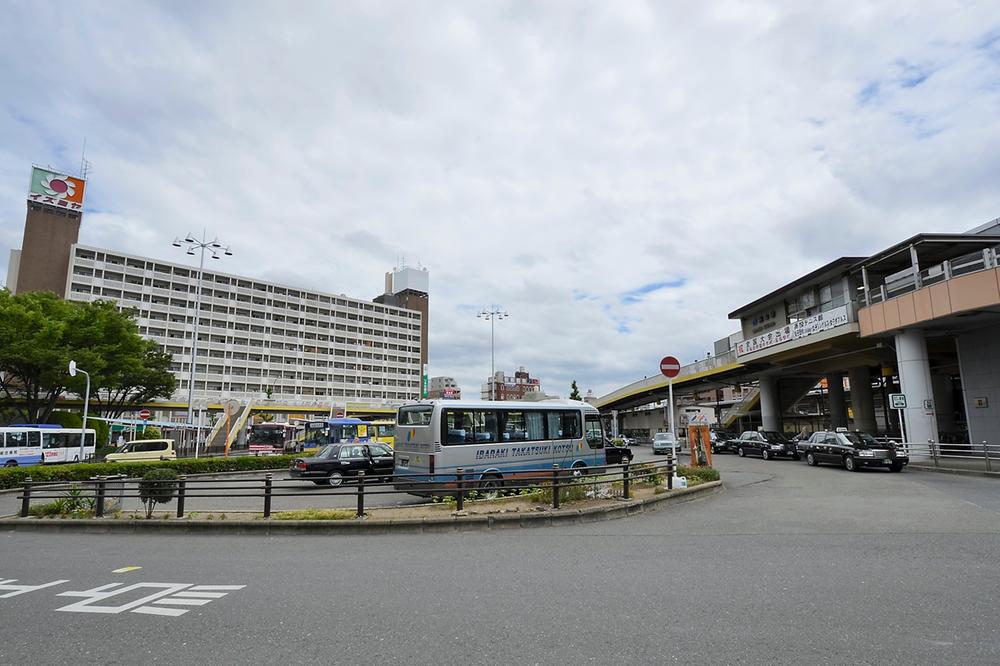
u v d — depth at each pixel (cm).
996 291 1916
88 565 773
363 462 1925
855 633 457
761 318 3947
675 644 439
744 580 628
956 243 2261
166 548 903
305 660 419
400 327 12125
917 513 1094
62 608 559
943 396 3325
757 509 1195
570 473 1275
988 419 2306
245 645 452
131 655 434
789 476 2016
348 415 9556
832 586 596
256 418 5862
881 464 2128
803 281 3247
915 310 2238
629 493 1262
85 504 1243
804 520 1041
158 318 8606
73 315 3991
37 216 7806
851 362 3388
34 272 7669
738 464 2755
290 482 2188
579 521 1077
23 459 2808
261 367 9738
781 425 4141
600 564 722
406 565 739
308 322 10588
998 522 977
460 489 1110
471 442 1468
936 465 2108
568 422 1692
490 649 434
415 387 12194
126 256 8356
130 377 4538
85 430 3356
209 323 9181
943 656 409
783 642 439
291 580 665
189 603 571
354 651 435
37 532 1090
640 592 586
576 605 544
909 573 645
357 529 1009
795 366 3550
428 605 552
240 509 1373
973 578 621
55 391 4122
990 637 445
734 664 399
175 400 8150
